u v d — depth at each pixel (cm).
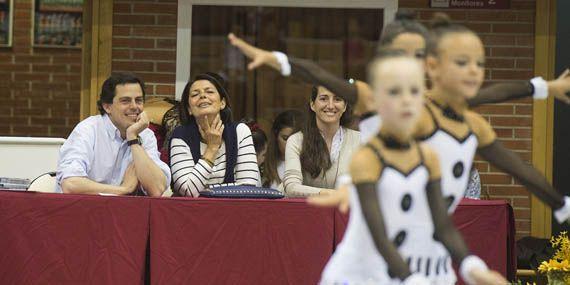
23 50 2598
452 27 819
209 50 2270
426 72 825
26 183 1409
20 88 2606
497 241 1292
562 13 2108
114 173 1405
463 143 817
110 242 1244
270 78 2331
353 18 2255
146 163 1348
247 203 1255
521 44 2030
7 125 2612
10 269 1248
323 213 1256
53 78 2606
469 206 1282
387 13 2111
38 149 1598
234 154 1418
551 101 2017
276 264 1253
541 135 2016
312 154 1427
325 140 1453
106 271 1244
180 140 1420
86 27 2039
